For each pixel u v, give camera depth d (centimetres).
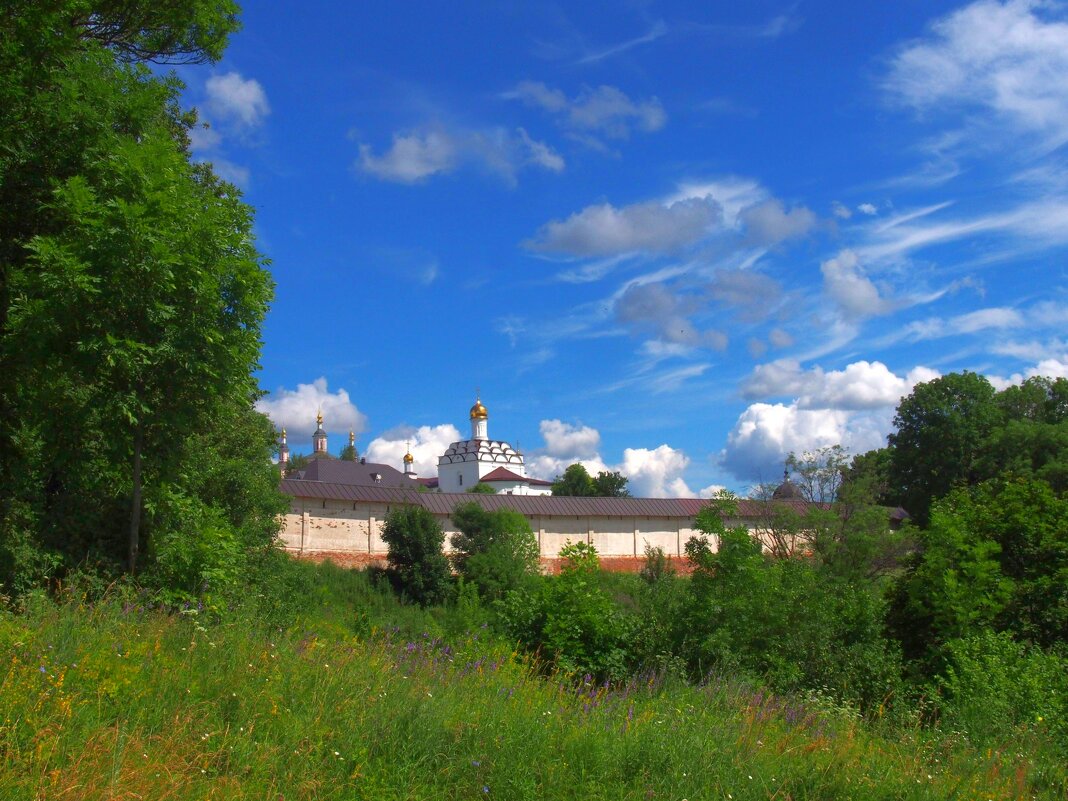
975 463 5850
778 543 3353
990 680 1171
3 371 1042
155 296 982
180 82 1257
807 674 1220
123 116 1176
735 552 1299
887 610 1402
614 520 4831
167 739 553
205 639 761
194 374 1020
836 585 1381
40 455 1077
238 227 1104
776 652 1224
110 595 921
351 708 646
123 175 1011
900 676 1328
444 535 4012
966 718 1041
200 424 1096
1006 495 1691
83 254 959
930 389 6212
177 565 1026
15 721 539
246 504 2047
